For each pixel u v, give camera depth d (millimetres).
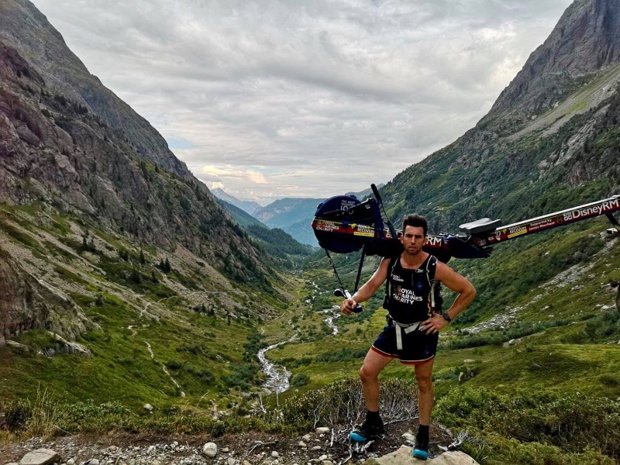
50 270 119125
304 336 162250
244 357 125125
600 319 58625
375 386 6922
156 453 8562
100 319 104750
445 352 83000
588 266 98312
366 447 7617
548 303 92375
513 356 46625
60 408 11609
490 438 9523
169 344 105875
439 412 15094
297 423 9336
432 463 6812
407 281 5785
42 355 55781
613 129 185500
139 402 58875
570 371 36750
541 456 8844
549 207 165875
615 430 12367
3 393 44188
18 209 153250
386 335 6453
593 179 161500
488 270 152750
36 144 187625
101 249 167250
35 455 8336
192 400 70500
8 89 197500
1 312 53938
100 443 9094
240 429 9383
